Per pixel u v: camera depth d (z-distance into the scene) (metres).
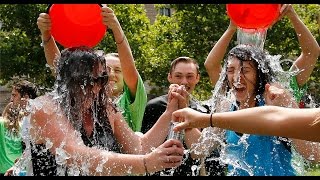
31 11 18.05
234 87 3.54
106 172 2.73
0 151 4.55
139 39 18.41
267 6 3.04
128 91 3.99
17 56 17.66
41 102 2.84
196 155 3.59
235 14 3.10
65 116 2.87
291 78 4.05
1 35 18.19
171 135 2.96
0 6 18.16
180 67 4.32
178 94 3.32
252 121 2.42
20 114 4.29
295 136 2.37
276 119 2.39
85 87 2.92
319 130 2.31
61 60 2.97
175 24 18.94
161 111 4.29
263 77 3.51
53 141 2.77
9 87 17.53
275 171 3.34
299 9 16.97
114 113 3.15
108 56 4.20
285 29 17.58
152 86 19.64
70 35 3.12
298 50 17.73
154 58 18.58
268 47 17.75
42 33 3.65
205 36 18.47
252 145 3.41
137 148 3.16
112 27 3.66
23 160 3.12
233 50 3.56
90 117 2.97
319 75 14.53
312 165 3.45
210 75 4.35
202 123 2.52
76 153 2.75
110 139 3.05
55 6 3.12
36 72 17.97
